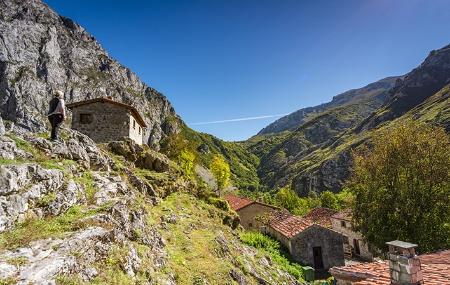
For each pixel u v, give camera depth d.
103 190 13.80
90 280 8.55
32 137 14.06
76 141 16.95
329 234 34.62
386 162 29.86
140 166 27.36
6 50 135.50
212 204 30.80
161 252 13.56
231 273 15.41
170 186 26.09
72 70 167.38
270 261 24.14
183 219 20.56
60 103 15.51
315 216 59.19
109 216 11.62
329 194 83.62
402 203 28.17
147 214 16.20
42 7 173.50
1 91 124.50
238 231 31.19
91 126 31.12
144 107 192.12
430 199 27.58
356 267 12.58
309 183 142.38
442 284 8.75
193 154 59.28
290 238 33.97
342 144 176.12
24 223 9.39
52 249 8.38
